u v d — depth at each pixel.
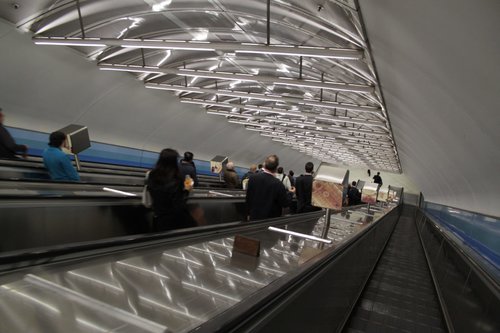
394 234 14.11
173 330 1.22
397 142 13.72
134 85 12.57
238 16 7.75
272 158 4.11
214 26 8.54
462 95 3.45
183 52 10.49
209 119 18.62
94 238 3.49
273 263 2.16
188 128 17.86
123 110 13.25
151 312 1.34
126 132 14.36
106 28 8.34
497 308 2.40
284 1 6.37
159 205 3.20
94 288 1.49
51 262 1.65
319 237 3.16
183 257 2.10
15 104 9.49
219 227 2.89
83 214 3.36
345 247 2.92
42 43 8.21
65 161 4.52
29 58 8.73
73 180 4.54
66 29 8.20
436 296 5.32
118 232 3.76
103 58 10.30
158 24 8.43
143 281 1.65
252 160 27.88
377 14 3.73
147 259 1.97
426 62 3.70
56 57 9.30
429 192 18.14
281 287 1.54
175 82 13.55
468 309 3.19
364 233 3.99
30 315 1.19
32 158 7.09
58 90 10.26
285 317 1.60
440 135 5.98
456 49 2.79
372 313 4.31
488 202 5.47
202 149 20.56
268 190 4.08
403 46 3.91
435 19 2.70
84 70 10.39
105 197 3.61
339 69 9.52
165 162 3.19
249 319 1.27
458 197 8.80
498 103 2.81
